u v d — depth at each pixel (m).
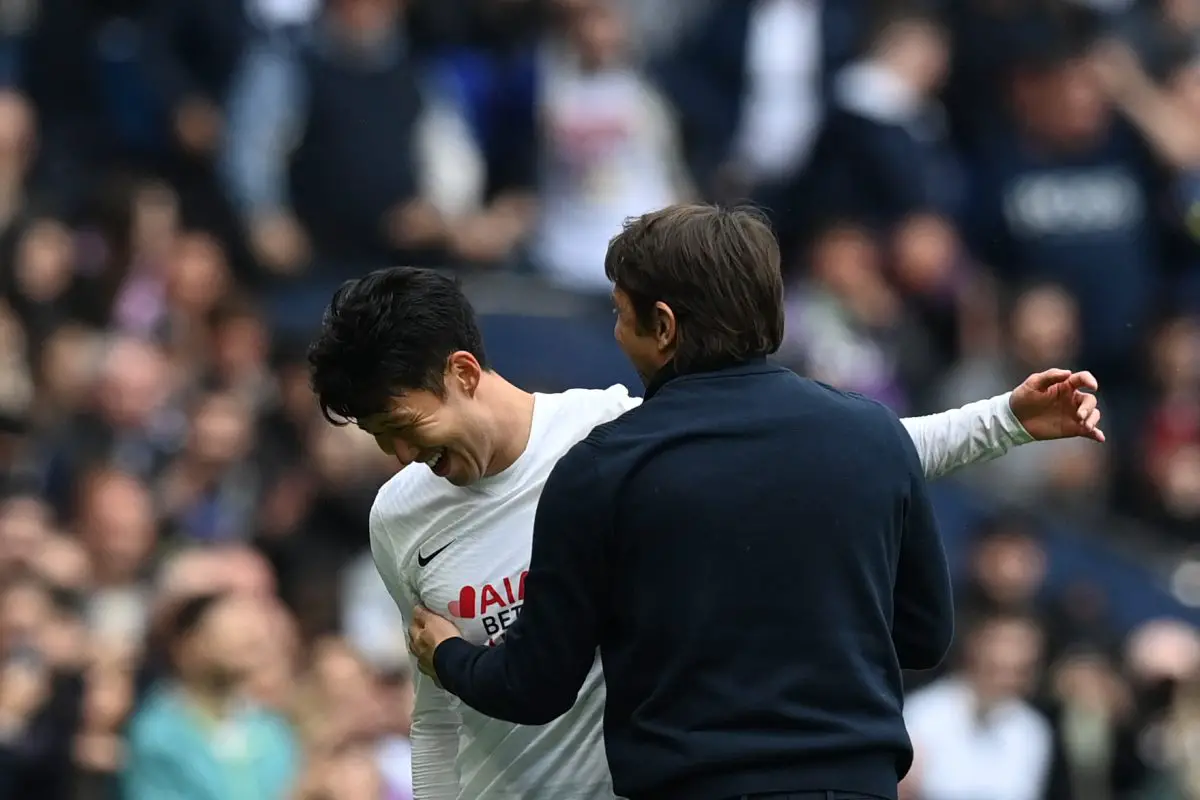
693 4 45.50
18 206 33.50
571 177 37.22
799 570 12.17
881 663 12.38
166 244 33.31
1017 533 31.48
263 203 35.62
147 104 36.75
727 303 12.54
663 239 12.62
